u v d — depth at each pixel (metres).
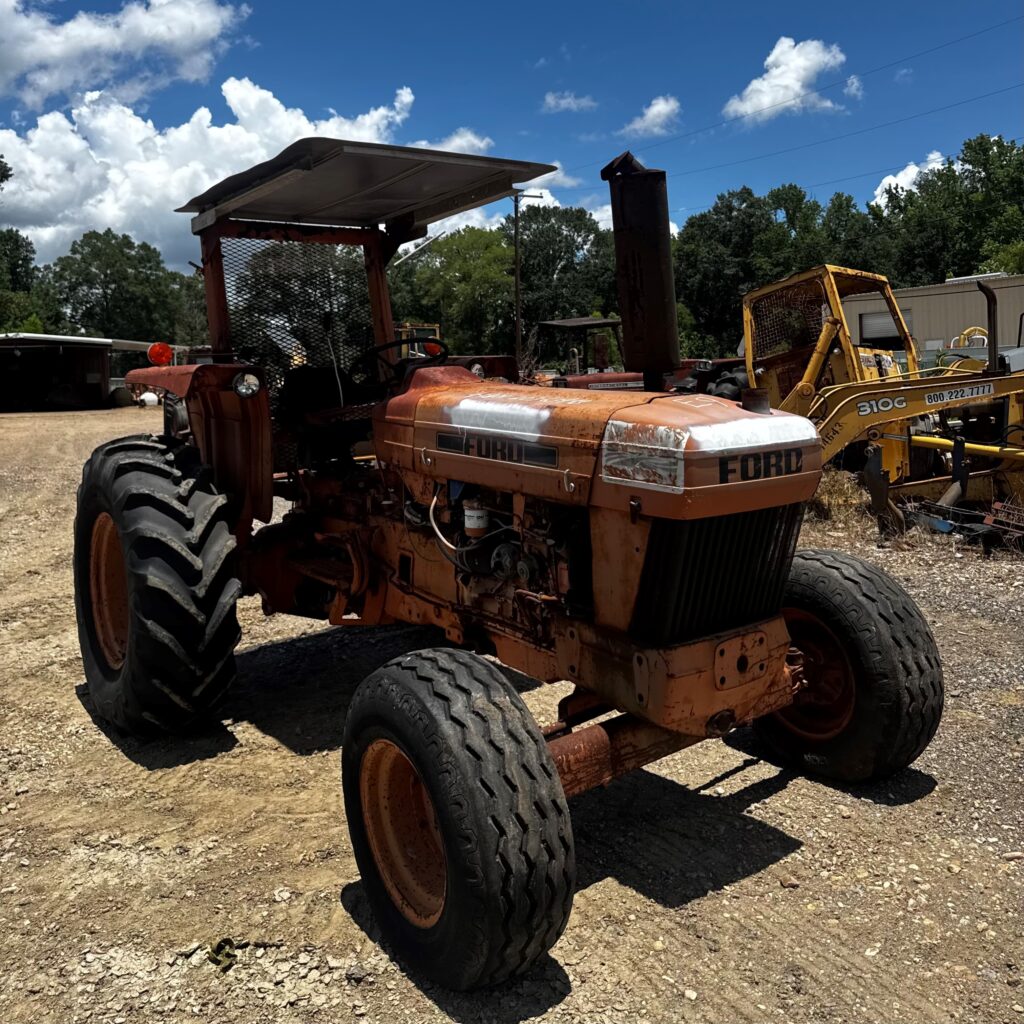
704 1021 2.24
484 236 55.91
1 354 28.92
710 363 10.60
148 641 3.60
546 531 2.81
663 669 2.51
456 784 2.22
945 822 3.08
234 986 2.41
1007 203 50.50
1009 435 7.24
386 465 3.65
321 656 5.01
